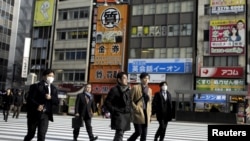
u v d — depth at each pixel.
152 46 39.94
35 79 38.84
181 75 37.91
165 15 39.94
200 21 37.88
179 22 39.06
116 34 41.56
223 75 35.72
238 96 31.30
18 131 12.20
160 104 8.68
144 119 7.36
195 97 33.16
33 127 6.64
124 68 40.91
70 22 45.31
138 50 40.59
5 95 18.25
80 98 9.44
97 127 17.06
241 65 35.31
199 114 30.14
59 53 45.44
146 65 39.53
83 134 12.12
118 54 41.06
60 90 37.56
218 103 32.09
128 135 12.54
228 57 36.16
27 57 44.41
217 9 37.03
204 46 37.28
